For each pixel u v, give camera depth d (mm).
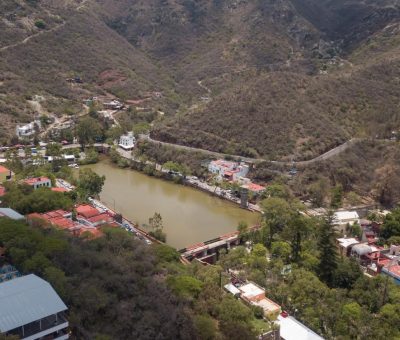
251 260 105625
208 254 126750
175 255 98625
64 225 106500
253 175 185750
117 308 67062
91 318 65188
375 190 175375
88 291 67000
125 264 80375
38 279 65688
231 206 167750
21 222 90938
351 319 85000
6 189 131125
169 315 68188
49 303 60844
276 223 128000
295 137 195875
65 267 73375
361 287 98625
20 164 176750
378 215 150000
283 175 179250
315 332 81438
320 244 110812
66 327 61344
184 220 151250
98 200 160500
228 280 93875
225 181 180500
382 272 109812
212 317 75812
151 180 197250
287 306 88938
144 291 73625
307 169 179625
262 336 74250
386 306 89562
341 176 179500
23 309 59062
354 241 127688
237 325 70875
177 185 191250
